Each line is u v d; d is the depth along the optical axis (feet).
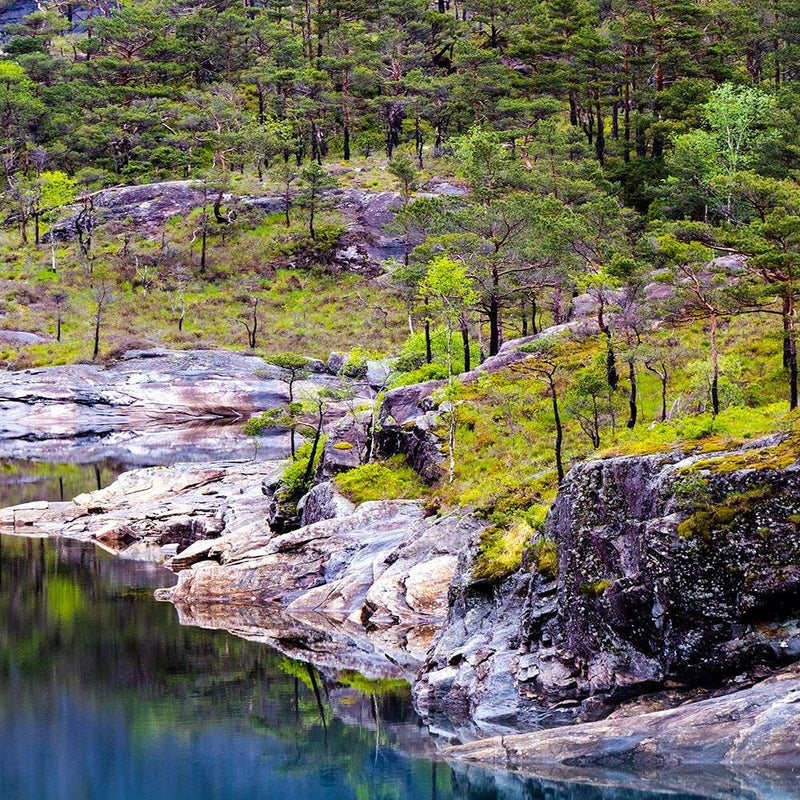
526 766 77.46
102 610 141.38
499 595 100.83
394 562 131.44
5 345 348.79
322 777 86.99
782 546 74.49
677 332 177.68
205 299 384.47
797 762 67.26
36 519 202.18
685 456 82.23
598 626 83.30
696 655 76.13
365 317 366.02
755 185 157.17
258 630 130.41
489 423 161.38
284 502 172.04
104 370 336.49
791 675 73.10
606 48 377.50
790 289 121.29
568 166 296.30
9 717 104.37
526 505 123.54
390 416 170.30
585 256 190.60
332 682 110.83
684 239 147.33
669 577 76.38
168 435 312.50
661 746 72.79
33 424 318.24
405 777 83.61
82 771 91.25
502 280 211.00
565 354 179.83
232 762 91.76
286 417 187.93
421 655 115.96
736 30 367.66
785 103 310.45
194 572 149.59
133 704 106.42
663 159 327.47
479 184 290.35
